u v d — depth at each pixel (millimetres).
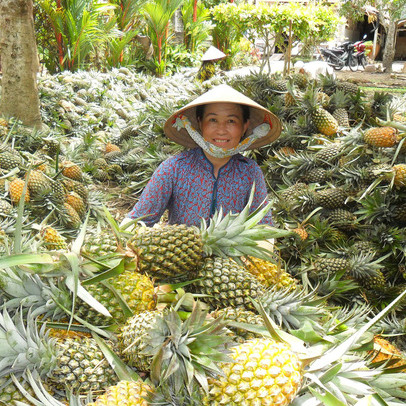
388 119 4754
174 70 18219
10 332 1273
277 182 5387
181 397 1245
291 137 5488
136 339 1305
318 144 5445
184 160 2668
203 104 2566
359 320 1799
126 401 1204
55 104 10133
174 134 2896
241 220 1799
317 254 4082
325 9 14586
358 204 4645
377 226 4238
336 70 25297
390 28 23656
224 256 1753
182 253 1645
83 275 1518
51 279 1479
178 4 17141
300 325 1601
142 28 18516
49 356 1292
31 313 1445
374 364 1578
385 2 22594
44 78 11297
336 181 4918
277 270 1795
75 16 14203
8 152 4973
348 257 4070
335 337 1555
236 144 2584
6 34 7547
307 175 5117
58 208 4555
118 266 1462
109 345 1419
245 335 1458
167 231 1697
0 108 7887
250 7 14414
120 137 8961
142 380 1332
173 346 1264
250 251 1760
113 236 1704
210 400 1227
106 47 16109
